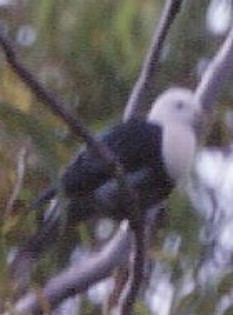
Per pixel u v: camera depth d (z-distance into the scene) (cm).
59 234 667
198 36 888
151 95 864
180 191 849
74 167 703
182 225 844
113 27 859
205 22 890
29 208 683
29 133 707
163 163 745
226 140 888
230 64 753
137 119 767
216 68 764
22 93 708
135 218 643
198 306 826
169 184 750
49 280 736
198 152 857
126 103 860
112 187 693
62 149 730
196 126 773
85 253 805
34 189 721
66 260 802
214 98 782
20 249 666
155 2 859
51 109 592
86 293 828
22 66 568
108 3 862
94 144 615
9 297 654
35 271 770
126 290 662
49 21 861
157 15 857
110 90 862
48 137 713
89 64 862
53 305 720
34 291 664
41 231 664
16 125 706
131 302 662
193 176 859
